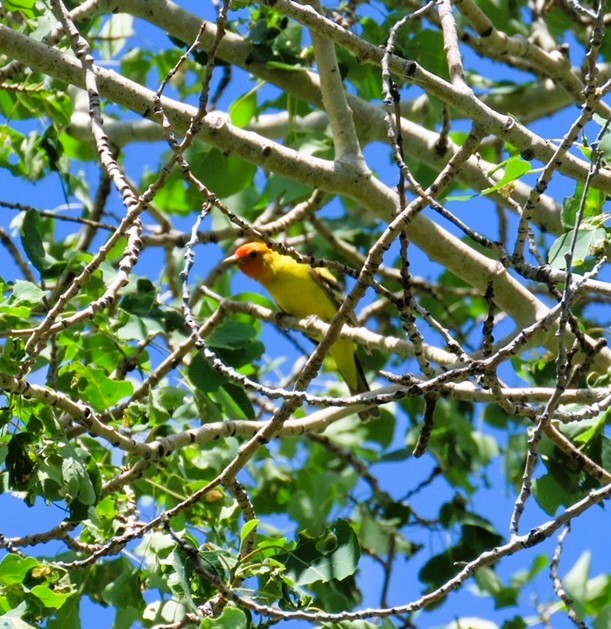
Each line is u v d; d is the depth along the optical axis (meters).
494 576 13.86
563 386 8.10
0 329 9.41
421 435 9.12
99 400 10.50
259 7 13.22
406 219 8.35
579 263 9.11
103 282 10.91
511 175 8.66
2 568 8.73
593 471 9.83
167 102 10.89
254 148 11.07
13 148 14.16
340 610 12.43
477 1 14.99
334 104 11.41
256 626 8.58
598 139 8.38
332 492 14.75
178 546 8.76
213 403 11.71
